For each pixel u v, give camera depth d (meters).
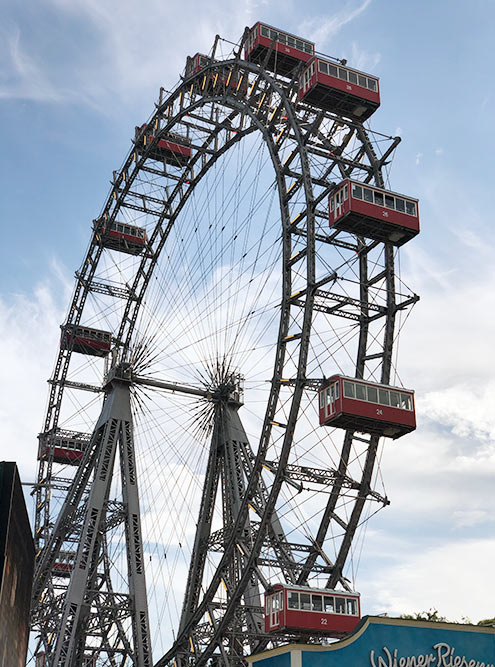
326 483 63.19
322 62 69.19
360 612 60.81
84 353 103.62
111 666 80.00
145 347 87.75
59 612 84.25
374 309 67.06
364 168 70.25
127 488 81.88
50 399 101.69
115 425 85.00
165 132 88.00
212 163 87.69
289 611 58.94
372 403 62.16
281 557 64.19
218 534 74.25
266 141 73.06
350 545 63.34
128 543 79.62
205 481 80.19
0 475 40.22
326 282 63.34
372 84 70.88
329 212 66.56
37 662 80.94
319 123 71.12
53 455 101.00
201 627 70.69
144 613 76.44
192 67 85.62
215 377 82.50
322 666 41.34
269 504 62.06
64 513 86.31
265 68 75.12
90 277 97.06
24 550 47.16
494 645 44.47
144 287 95.38
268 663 42.81
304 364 63.06
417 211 66.50
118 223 98.00
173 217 93.50
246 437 80.00
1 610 38.59
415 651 43.03
